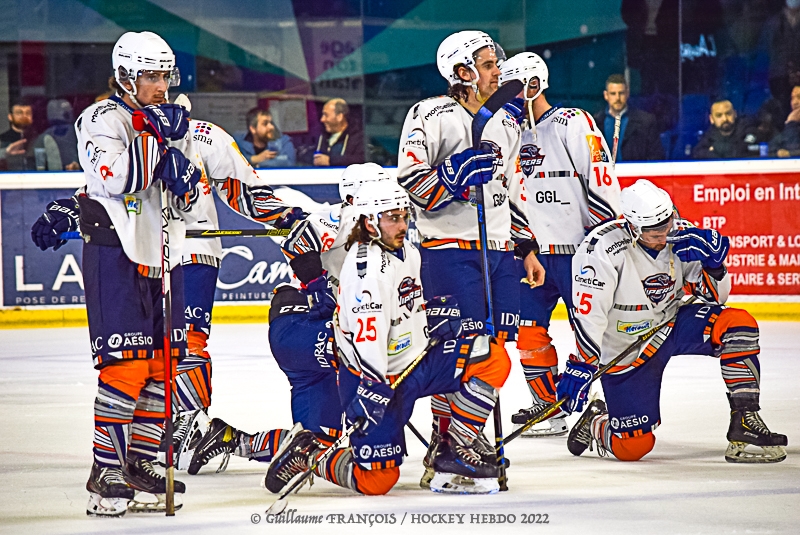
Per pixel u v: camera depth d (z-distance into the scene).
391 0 33.62
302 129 33.44
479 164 11.48
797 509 10.36
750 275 28.97
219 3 32.88
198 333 14.23
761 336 24.83
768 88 31.20
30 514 10.74
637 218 12.69
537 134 15.73
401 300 11.19
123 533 9.89
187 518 10.52
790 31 30.78
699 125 31.89
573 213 15.69
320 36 33.34
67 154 32.00
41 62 31.81
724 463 12.88
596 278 12.77
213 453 12.88
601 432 13.40
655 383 13.09
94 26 32.22
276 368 21.56
